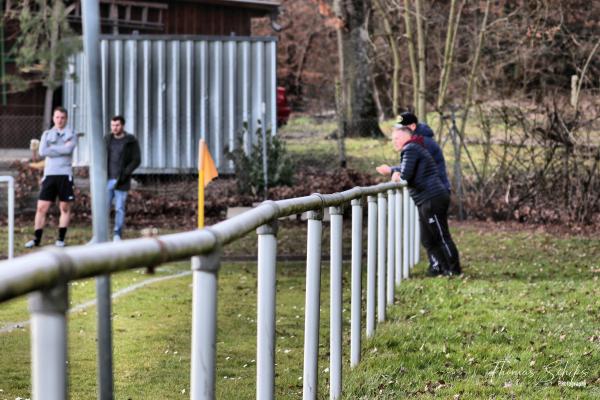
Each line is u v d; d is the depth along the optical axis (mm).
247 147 57438
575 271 32312
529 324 21781
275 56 57406
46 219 47719
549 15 61406
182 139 57250
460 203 48844
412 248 32406
